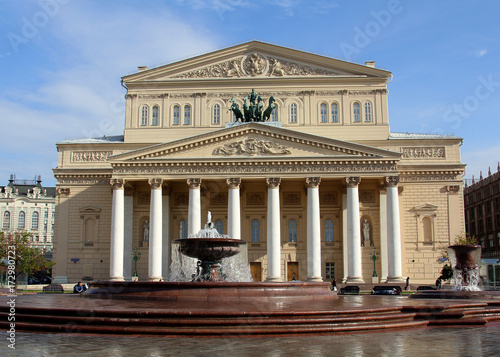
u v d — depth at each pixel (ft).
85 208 255.70
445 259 241.35
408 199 250.16
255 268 250.57
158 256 222.48
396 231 220.02
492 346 63.21
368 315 79.97
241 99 265.95
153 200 225.35
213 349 60.29
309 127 262.06
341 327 74.13
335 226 250.78
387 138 258.57
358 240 220.43
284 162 224.53
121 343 63.98
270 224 221.87
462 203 247.70
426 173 250.57
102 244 254.06
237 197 224.12
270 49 268.62
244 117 243.81
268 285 96.12
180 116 265.95
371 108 262.47
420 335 72.18
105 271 252.42
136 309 75.77
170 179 228.22
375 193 248.11
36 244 482.69
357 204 222.69
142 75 269.03
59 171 257.75
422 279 243.81
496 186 374.02
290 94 265.13
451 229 246.47
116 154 239.91
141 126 265.34
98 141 270.05
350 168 224.33
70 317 74.95
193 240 117.39
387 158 222.69
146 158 226.99
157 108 267.18
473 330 78.02
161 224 225.56
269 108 239.91
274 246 220.23
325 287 111.96
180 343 64.18
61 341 65.26
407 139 255.70
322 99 264.31
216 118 265.13
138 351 58.90
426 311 87.20
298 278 248.73
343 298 111.96
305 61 267.59
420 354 57.88
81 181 258.57
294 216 253.03
